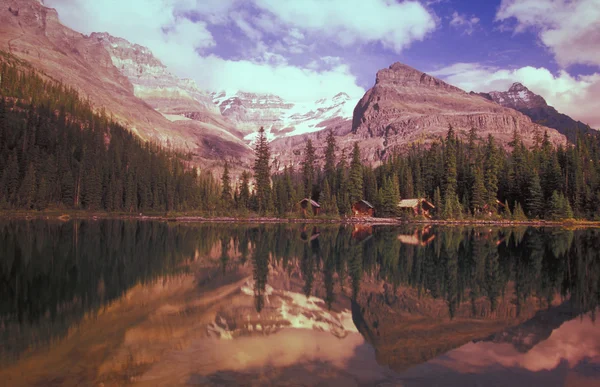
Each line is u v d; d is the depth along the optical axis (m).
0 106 143.88
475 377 9.48
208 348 11.50
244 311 15.90
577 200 102.81
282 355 10.90
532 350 11.54
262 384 8.88
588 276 24.25
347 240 51.09
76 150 149.12
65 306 16.44
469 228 81.44
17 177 111.81
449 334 12.98
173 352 11.08
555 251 37.66
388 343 12.05
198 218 117.25
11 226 67.69
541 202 104.75
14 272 24.77
